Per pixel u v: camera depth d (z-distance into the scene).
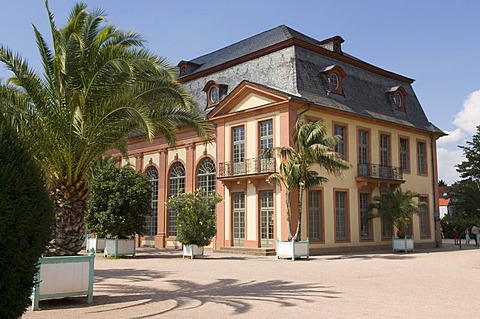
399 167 32.84
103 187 25.42
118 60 11.45
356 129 30.08
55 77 12.17
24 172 6.79
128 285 13.52
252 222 27.67
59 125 11.56
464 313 9.16
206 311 9.31
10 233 6.36
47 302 10.47
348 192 29.08
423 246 34.25
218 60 35.97
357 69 32.91
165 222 34.78
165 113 13.83
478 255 25.67
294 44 28.83
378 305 10.02
